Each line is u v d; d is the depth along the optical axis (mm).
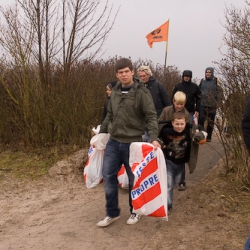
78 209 4969
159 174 4023
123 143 4156
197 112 7969
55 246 3912
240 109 5059
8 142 7777
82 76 7766
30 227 4426
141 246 3836
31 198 5426
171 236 3920
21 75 7367
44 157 7027
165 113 5309
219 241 3723
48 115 7402
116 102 4160
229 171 5500
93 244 3932
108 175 4250
